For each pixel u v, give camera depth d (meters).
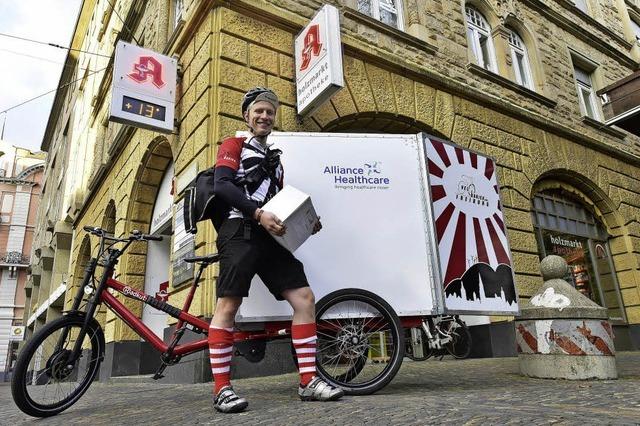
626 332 10.81
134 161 9.20
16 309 36.81
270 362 5.30
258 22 6.77
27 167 40.09
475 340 8.02
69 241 16.19
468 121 8.93
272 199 2.70
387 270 3.58
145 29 10.61
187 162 6.56
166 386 5.03
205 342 3.22
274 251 2.75
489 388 3.47
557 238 10.21
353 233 3.59
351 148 3.77
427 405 2.42
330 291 3.44
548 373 3.97
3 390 8.28
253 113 2.91
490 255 4.02
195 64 6.79
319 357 3.17
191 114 6.66
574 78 12.36
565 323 3.96
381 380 3.15
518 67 11.27
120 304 3.26
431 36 9.12
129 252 8.79
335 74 5.97
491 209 4.18
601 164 11.66
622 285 11.22
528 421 1.92
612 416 2.04
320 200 3.60
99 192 12.24
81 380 3.18
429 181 3.82
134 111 6.58
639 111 7.38
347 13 7.78
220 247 2.68
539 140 10.27
